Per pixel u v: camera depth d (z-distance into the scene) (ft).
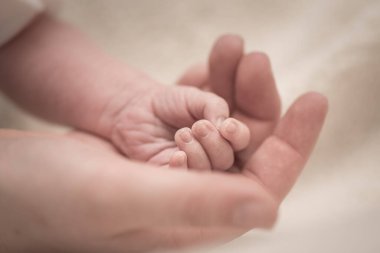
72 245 0.53
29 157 0.51
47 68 0.80
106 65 0.78
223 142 0.57
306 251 0.46
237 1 1.03
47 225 0.52
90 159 0.49
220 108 0.60
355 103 0.80
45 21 0.84
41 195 0.49
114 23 1.04
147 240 0.51
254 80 0.66
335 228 0.48
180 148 0.57
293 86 0.84
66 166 0.49
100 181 0.46
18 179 0.50
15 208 0.51
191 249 0.53
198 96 0.62
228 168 0.59
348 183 0.72
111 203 0.46
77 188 0.47
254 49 0.98
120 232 0.49
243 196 0.41
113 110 0.73
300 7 1.00
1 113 0.97
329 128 0.78
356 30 0.86
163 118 0.66
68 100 0.77
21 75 0.81
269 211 0.41
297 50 0.92
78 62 0.79
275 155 0.60
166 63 1.01
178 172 0.45
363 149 0.76
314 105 0.60
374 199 0.66
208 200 0.42
